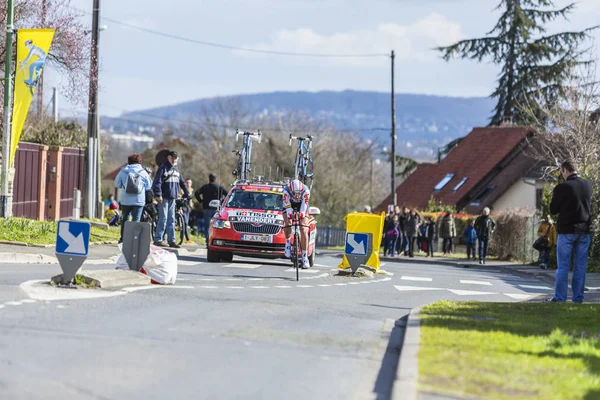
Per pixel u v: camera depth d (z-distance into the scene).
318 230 87.44
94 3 47.25
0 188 34.00
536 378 11.76
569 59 87.81
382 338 15.91
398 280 30.39
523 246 55.69
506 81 91.19
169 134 124.88
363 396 11.47
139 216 30.56
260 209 32.66
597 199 42.94
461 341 14.53
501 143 86.06
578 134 57.75
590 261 42.53
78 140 54.72
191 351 13.44
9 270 23.22
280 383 11.81
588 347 14.73
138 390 10.97
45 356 12.45
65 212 49.78
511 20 90.75
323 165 112.25
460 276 37.09
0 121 40.19
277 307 18.94
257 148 112.44
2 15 40.19
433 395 10.72
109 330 14.72
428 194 86.62
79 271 20.86
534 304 21.52
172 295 19.72
